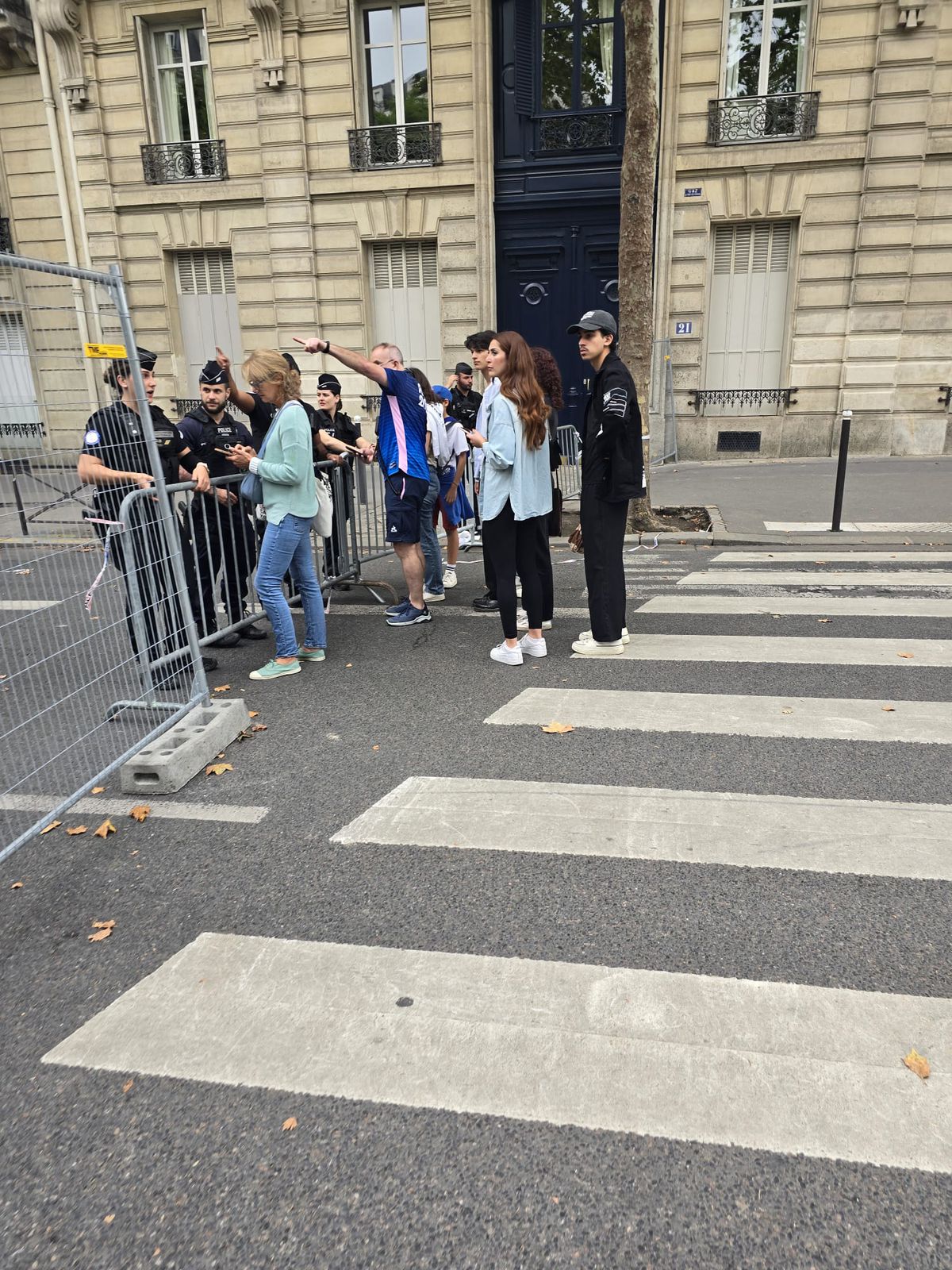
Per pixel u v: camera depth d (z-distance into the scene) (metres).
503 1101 2.12
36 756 3.60
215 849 3.34
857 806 3.52
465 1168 1.94
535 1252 1.75
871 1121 2.03
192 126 16.72
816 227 14.35
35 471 3.48
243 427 6.06
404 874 3.13
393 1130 2.05
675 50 14.15
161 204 16.77
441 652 5.73
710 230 14.78
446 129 15.20
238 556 6.08
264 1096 2.15
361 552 7.73
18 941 2.80
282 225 16.17
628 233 8.90
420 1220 1.83
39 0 15.88
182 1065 2.26
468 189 15.34
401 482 6.04
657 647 5.72
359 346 16.47
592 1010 2.41
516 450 5.04
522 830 3.41
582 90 14.94
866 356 14.66
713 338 15.35
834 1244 1.76
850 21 13.50
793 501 10.80
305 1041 2.33
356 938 2.76
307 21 15.23
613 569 5.39
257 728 4.54
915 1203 1.83
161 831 3.50
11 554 3.40
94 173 16.88
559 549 9.09
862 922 2.78
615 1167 1.94
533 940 2.73
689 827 3.40
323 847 3.33
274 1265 1.74
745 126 14.25
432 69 15.03
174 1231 1.82
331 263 16.23
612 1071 2.20
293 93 15.55
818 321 14.70
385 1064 2.24
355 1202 1.87
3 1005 2.51
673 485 12.30
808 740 4.20
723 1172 1.92
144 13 15.97
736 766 3.93
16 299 3.35
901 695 4.77
